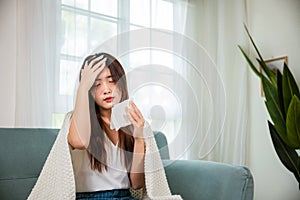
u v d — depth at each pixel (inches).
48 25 64.7
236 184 49.0
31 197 42.4
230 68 88.6
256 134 87.1
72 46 67.9
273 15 84.7
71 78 66.9
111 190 45.9
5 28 60.2
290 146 64.2
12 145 51.8
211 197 51.3
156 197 44.1
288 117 60.7
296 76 78.5
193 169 55.2
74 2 69.1
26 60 61.4
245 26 81.9
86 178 45.3
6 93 59.7
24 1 62.1
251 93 88.8
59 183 41.4
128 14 77.1
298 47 78.6
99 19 72.7
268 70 72.1
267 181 83.9
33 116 61.1
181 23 86.3
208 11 89.9
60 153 41.9
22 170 51.6
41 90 62.3
